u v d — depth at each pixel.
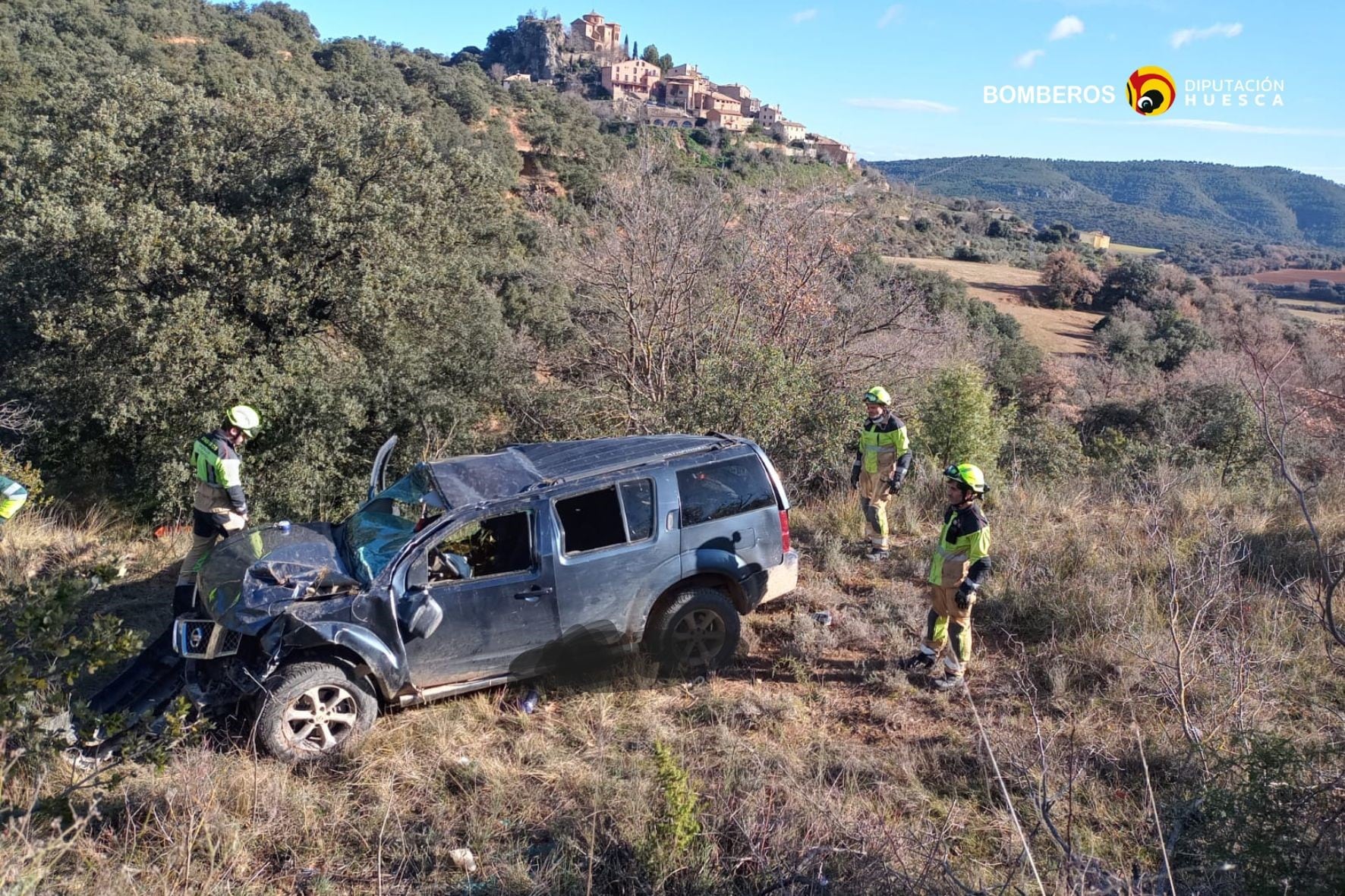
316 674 4.26
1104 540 6.99
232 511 5.75
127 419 12.76
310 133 15.52
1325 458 11.08
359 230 14.19
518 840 3.73
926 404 10.09
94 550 7.54
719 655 5.27
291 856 3.61
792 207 12.66
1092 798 3.90
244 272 13.31
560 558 4.82
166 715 3.79
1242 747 3.76
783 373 9.47
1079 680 5.02
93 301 12.88
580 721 4.67
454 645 4.64
